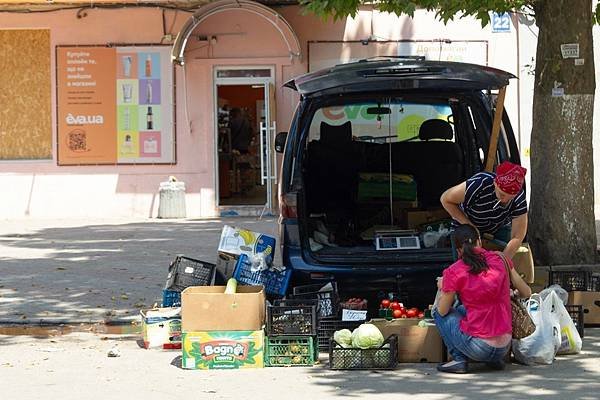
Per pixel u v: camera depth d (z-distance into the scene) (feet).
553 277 37.17
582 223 43.21
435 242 35.60
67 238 63.62
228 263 36.27
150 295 43.96
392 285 34.63
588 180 43.37
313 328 31.99
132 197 77.25
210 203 77.15
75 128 77.05
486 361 30.32
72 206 77.25
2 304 42.24
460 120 38.42
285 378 30.35
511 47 76.59
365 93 35.04
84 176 77.20
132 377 31.04
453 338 30.27
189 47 76.54
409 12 40.65
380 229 37.70
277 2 76.13
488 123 35.24
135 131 76.95
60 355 34.65
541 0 43.62
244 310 31.76
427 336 31.89
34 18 76.84
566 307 33.81
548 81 43.60
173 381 30.35
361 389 28.76
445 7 40.65
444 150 40.11
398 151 40.32
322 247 35.35
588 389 28.22
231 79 76.79
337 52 76.89
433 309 31.12
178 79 76.74
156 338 35.42
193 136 76.95
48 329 38.55
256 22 76.33
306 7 42.29
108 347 35.91
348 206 39.81
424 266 34.55
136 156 77.10
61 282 47.16
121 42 76.59
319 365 32.04
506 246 32.19
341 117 43.70
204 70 76.74
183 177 77.10
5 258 54.65
